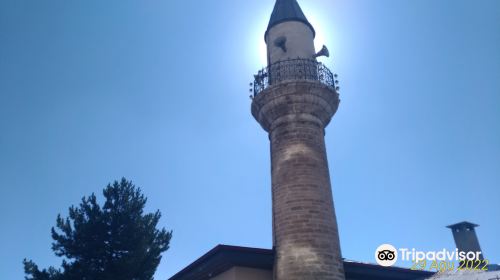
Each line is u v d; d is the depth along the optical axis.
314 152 16.19
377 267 16.78
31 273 19.30
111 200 21.80
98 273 19.11
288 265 13.75
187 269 15.89
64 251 20.33
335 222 15.19
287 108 17.11
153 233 21.73
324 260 13.75
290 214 14.71
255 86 18.55
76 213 21.25
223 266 15.40
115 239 20.31
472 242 19.42
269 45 20.28
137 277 19.95
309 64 18.20
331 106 17.78
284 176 15.66
